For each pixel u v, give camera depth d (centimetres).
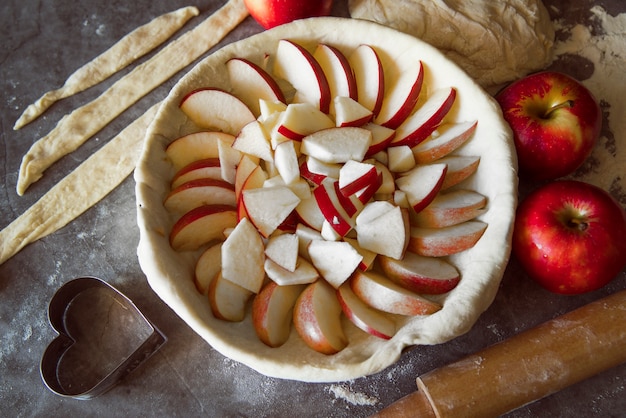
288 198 58
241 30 71
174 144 61
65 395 61
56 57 72
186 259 60
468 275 57
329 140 59
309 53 61
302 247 59
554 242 59
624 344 58
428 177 59
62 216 68
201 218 59
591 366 58
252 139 60
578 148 61
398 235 57
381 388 63
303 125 59
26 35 73
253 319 58
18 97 71
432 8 66
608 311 59
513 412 62
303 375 55
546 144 61
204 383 64
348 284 59
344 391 63
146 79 70
